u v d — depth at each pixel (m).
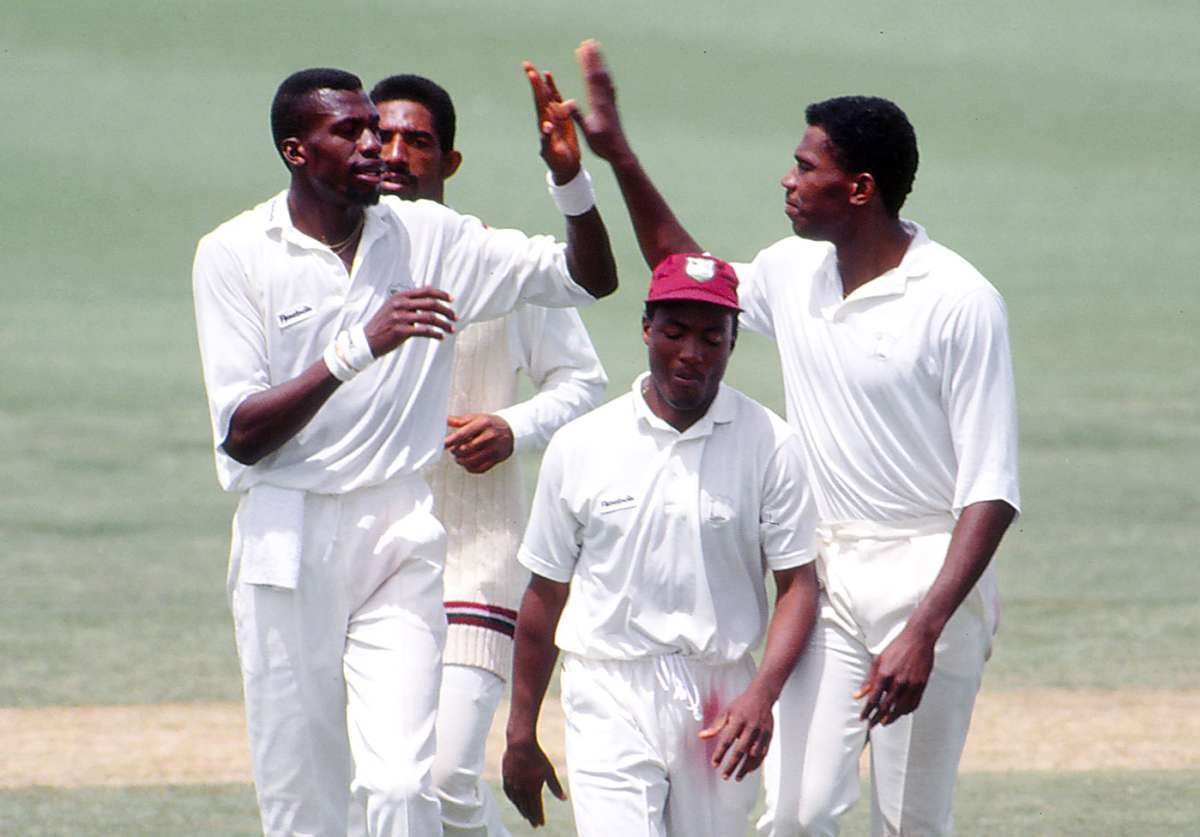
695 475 20.19
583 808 20.28
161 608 41.84
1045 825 27.70
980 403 20.70
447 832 23.92
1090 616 41.66
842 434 21.39
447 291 21.81
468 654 23.94
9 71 141.75
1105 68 166.00
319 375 19.91
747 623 20.70
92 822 27.70
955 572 20.42
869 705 20.31
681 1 181.75
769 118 143.38
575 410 24.98
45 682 35.88
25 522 49.50
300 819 21.27
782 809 21.48
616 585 20.34
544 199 110.12
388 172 24.83
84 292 86.69
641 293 86.12
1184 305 87.50
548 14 172.50
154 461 57.09
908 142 21.22
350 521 20.89
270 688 20.97
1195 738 32.72
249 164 120.12
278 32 157.62
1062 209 116.75
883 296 21.12
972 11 186.62
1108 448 59.84
